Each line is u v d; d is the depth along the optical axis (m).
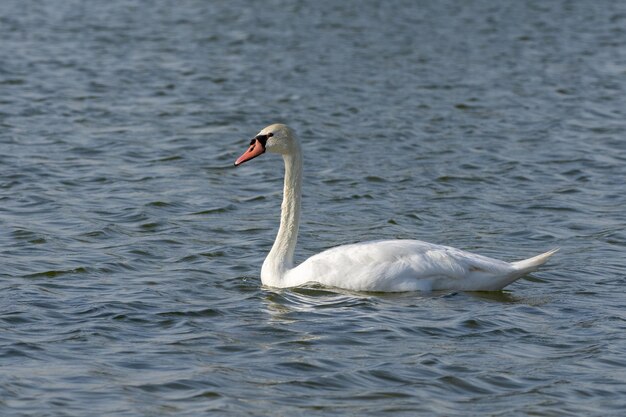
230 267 15.82
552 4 53.91
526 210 19.94
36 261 15.83
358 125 27.83
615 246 17.33
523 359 12.02
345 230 18.36
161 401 10.71
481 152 24.94
